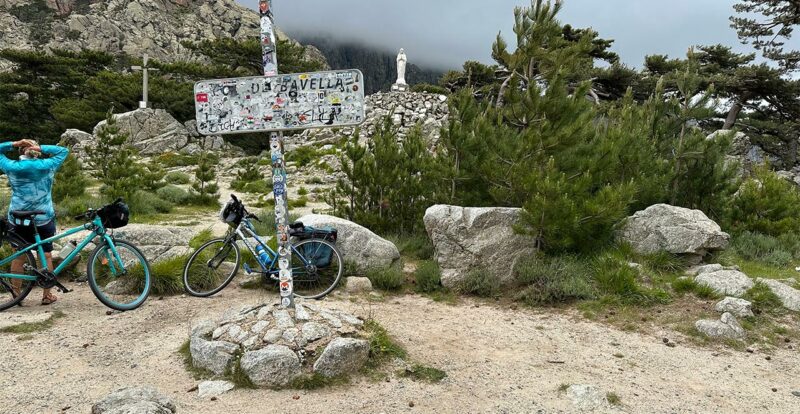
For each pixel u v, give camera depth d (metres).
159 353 4.62
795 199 11.88
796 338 5.59
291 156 29.47
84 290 6.53
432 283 7.23
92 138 34.75
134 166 17.70
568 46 9.16
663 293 6.58
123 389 3.53
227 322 4.59
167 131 38.66
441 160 9.64
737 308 6.06
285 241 4.68
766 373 4.73
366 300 6.60
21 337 4.84
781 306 6.34
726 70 33.03
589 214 7.33
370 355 4.48
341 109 4.45
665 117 11.23
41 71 49.28
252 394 3.88
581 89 8.12
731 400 4.16
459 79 40.88
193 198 16.78
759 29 31.70
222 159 34.91
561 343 5.33
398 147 10.41
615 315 6.18
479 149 8.97
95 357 4.49
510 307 6.57
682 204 10.69
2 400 3.64
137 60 48.59
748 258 9.83
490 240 7.25
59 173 14.43
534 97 8.15
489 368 4.57
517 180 7.81
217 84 4.59
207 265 6.75
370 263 7.48
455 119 9.30
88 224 5.96
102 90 44.81
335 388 4.02
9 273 5.68
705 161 10.52
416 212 9.92
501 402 3.93
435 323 5.79
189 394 3.86
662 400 4.10
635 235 8.56
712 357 5.07
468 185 9.20
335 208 10.55
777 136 35.66
